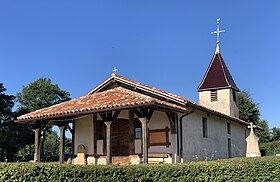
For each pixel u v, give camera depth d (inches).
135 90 753.6
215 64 1235.2
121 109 588.7
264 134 1956.2
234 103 1213.1
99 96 715.4
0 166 361.1
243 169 364.5
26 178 352.8
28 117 695.1
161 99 716.0
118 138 753.0
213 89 1188.5
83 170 358.6
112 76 787.4
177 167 374.0
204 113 835.4
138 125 727.7
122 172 366.6
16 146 1498.5
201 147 794.2
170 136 695.1
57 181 353.4
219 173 368.8
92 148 779.4
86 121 800.9
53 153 2516.0
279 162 356.2
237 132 1101.7
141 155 701.3
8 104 1542.8
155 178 369.4
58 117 668.1
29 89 2337.6
